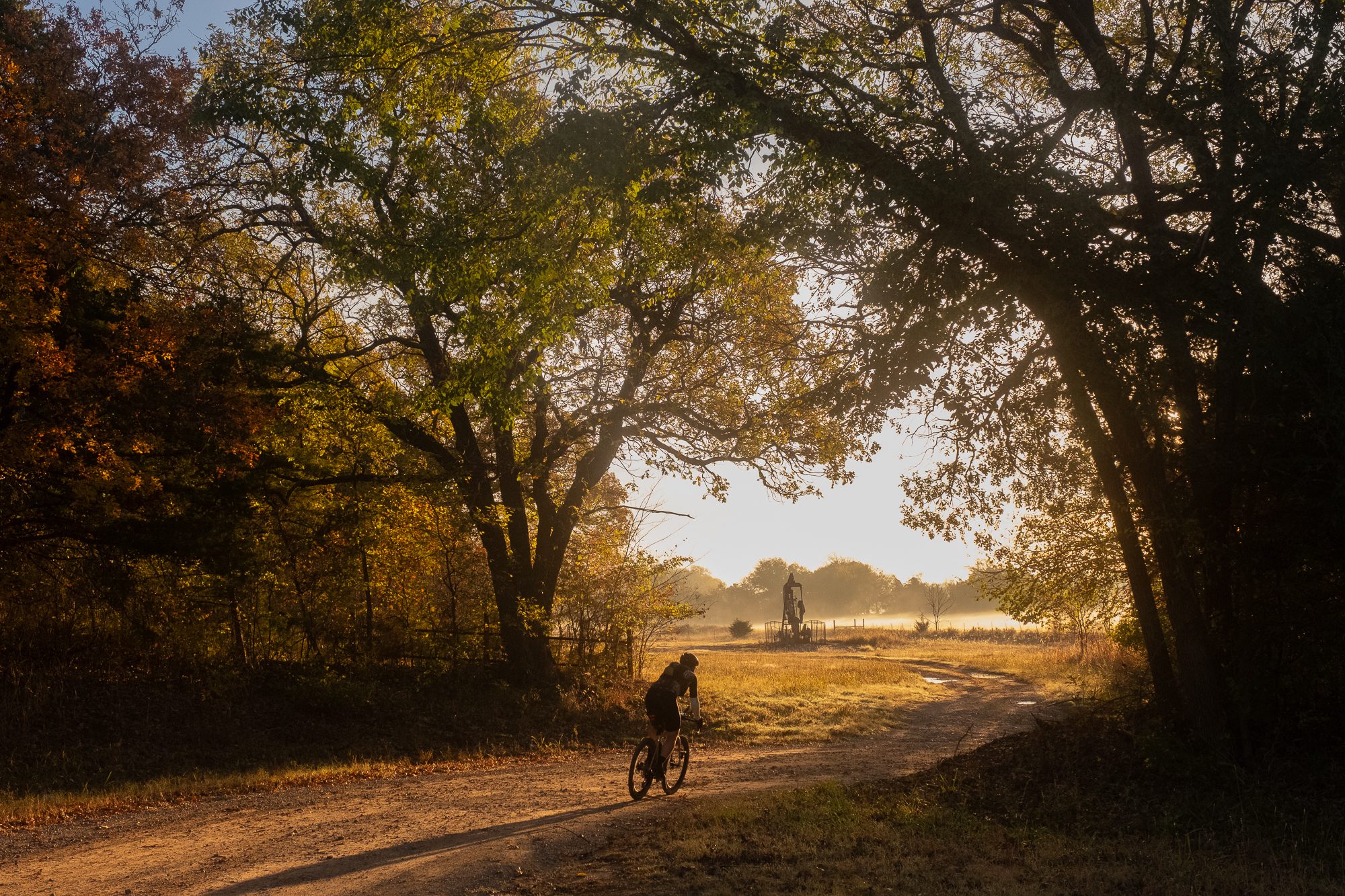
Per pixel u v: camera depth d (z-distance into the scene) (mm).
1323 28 9391
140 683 17891
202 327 16766
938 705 28312
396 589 22672
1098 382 10328
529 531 26406
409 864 8281
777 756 17594
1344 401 8867
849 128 11000
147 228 17094
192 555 17297
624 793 12398
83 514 16406
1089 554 14859
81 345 15773
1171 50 12289
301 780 13602
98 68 16234
